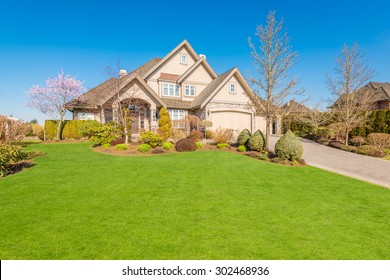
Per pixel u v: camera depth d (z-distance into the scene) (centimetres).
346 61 2005
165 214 526
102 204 579
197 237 425
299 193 711
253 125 2478
